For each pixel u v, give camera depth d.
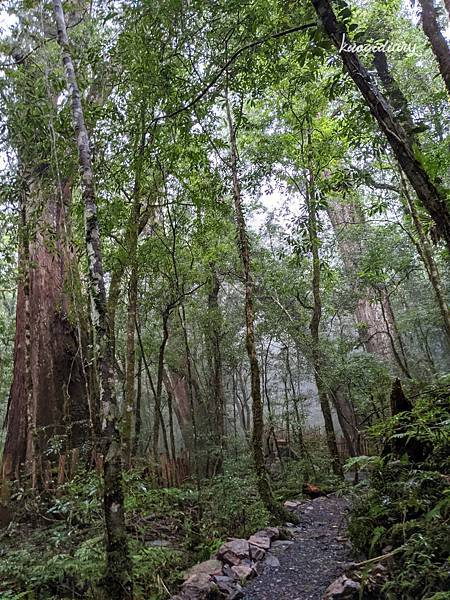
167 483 7.88
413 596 2.87
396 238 11.20
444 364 18.58
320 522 6.23
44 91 6.21
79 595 4.21
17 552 4.82
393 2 7.52
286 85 9.03
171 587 4.23
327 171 12.21
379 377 10.28
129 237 6.94
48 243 7.55
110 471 3.55
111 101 6.83
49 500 6.58
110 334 3.94
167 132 6.63
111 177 7.16
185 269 10.23
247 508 6.20
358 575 3.42
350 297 13.96
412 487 3.80
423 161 2.43
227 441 12.16
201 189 7.91
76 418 9.49
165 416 20.97
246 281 6.77
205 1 5.21
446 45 4.83
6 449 9.30
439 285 7.03
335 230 13.60
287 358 12.82
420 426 4.08
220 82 6.22
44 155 6.62
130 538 5.10
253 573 4.29
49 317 9.90
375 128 7.52
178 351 13.68
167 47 6.04
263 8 5.17
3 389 14.94
